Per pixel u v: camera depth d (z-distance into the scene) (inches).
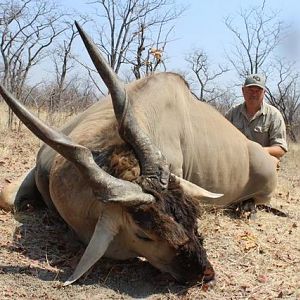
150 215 149.8
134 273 165.3
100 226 155.4
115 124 175.5
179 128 208.8
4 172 283.4
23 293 149.1
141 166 158.2
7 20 717.9
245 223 235.3
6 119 519.5
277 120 279.4
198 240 157.9
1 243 181.9
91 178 148.3
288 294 163.3
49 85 642.8
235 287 165.2
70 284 155.4
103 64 157.1
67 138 148.6
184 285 158.9
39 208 219.6
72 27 772.6
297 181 372.5
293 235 224.5
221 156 229.0
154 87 203.0
